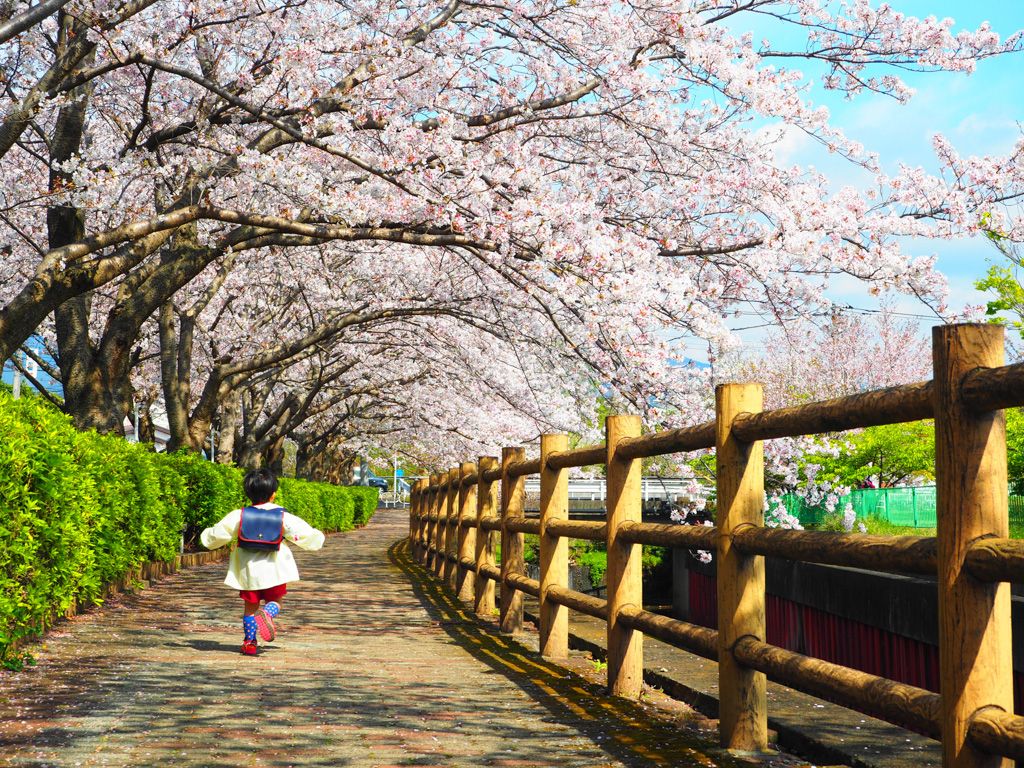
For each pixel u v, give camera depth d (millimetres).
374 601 10312
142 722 3777
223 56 10211
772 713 4133
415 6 9773
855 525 15602
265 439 22391
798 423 3152
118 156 9500
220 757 3234
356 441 34875
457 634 7656
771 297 9586
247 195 10484
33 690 4422
